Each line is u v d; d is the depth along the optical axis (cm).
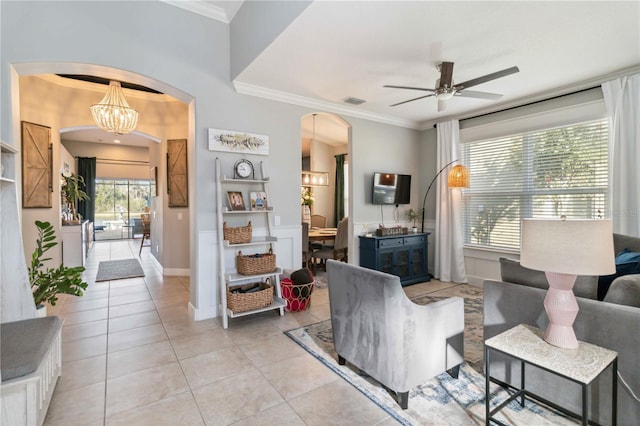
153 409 203
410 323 198
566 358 157
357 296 223
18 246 227
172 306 403
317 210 844
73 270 271
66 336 312
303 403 208
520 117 446
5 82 277
